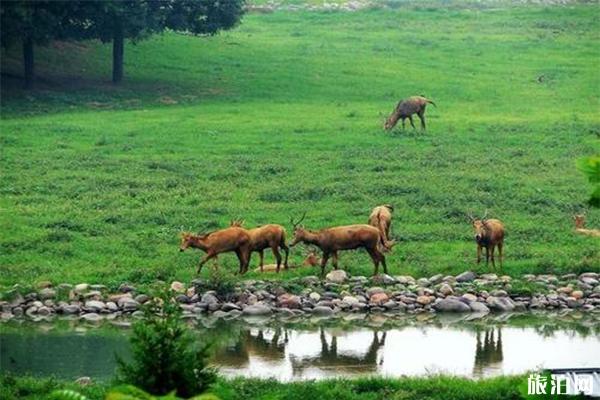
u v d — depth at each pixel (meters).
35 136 90.12
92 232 68.06
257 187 78.06
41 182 77.94
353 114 100.50
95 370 45.56
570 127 96.12
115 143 88.81
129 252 64.81
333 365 47.34
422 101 94.50
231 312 56.59
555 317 57.41
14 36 102.69
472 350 50.03
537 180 80.81
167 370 31.36
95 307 56.69
